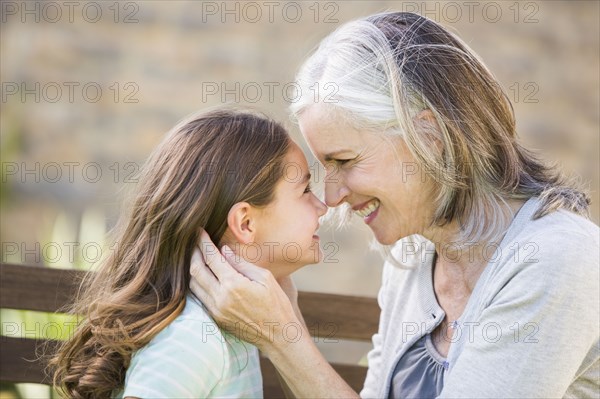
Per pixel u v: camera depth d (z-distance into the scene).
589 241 1.66
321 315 2.42
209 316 1.86
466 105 1.79
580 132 6.09
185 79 6.02
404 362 1.97
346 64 1.78
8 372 2.36
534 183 1.84
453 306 1.91
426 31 1.82
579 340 1.62
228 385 1.85
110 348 1.85
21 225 5.76
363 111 1.75
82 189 5.89
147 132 6.01
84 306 2.04
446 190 1.80
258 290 1.76
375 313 2.42
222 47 6.02
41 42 6.06
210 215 1.90
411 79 1.76
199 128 1.97
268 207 1.93
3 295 2.37
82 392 1.89
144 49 6.07
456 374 1.69
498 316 1.67
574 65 6.16
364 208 1.87
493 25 6.09
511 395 1.62
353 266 5.44
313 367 1.82
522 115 6.10
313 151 1.84
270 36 6.01
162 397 1.72
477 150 1.79
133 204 2.00
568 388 1.74
